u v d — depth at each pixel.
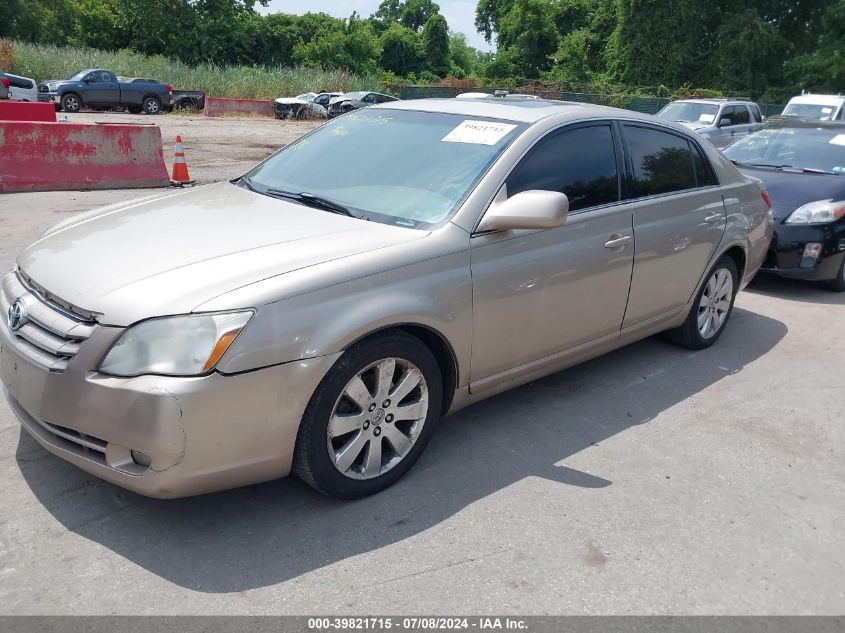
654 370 4.97
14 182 9.65
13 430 3.63
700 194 4.89
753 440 4.05
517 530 3.10
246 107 30.36
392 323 3.08
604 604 2.70
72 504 3.08
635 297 4.43
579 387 4.62
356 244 3.19
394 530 3.05
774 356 5.36
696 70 47.06
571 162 4.00
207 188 4.19
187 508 3.11
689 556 3.00
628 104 40.06
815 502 3.47
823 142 8.05
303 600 2.62
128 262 3.01
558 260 3.80
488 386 3.74
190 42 49.06
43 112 13.48
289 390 2.82
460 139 3.90
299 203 3.75
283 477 3.11
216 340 2.66
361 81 38.09
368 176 3.85
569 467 3.64
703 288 5.12
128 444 2.66
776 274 7.02
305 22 57.12
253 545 2.90
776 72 45.47
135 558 2.78
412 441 3.38
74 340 2.78
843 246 6.91
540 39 61.44
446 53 73.00
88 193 9.95
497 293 3.53
